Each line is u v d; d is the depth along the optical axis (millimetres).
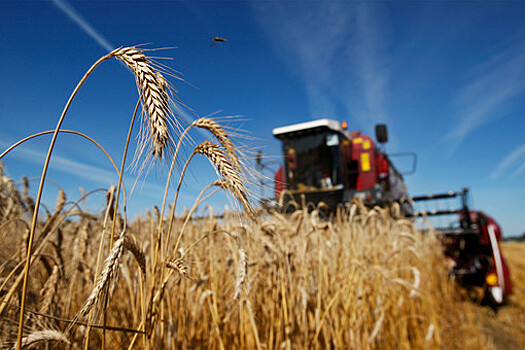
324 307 3080
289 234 2910
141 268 1471
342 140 10227
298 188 10016
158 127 1169
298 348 2756
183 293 2477
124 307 2611
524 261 14031
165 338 2074
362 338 3436
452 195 7816
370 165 10969
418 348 4273
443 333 4848
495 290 6535
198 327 2762
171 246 2523
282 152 10305
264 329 2998
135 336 1416
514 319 6043
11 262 1802
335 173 9750
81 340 2008
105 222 1354
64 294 1905
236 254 2662
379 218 5117
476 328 5105
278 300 2824
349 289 3268
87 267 1965
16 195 1986
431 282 5980
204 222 3174
